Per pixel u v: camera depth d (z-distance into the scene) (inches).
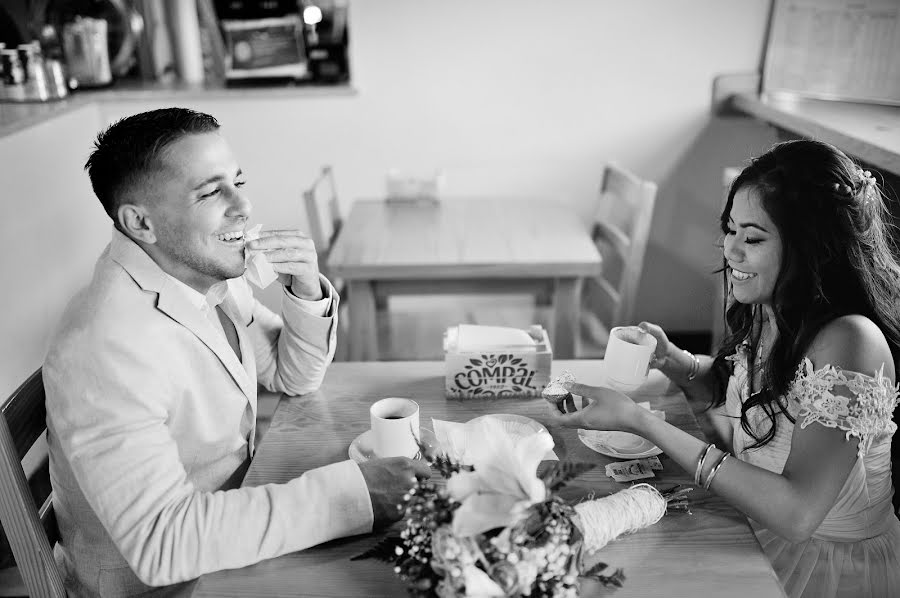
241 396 51.1
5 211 90.2
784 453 51.3
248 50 121.0
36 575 46.4
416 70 121.6
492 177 128.3
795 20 113.3
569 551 34.5
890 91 106.3
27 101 109.9
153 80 129.3
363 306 91.9
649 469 47.8
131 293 45.8
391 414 49.8
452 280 93.6
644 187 94.3
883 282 47.4
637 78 122.2
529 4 118.1
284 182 127.9
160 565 40.4
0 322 87.7
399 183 111.1
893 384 44.8
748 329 54.3
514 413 54.4
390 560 37.3
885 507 51.8
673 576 39.3
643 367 52.4
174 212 45.4
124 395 42.8
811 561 50.6
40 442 88.4
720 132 125.3
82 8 121.6
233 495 42.9
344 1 121.3
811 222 44.6
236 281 57.7
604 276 132.8
